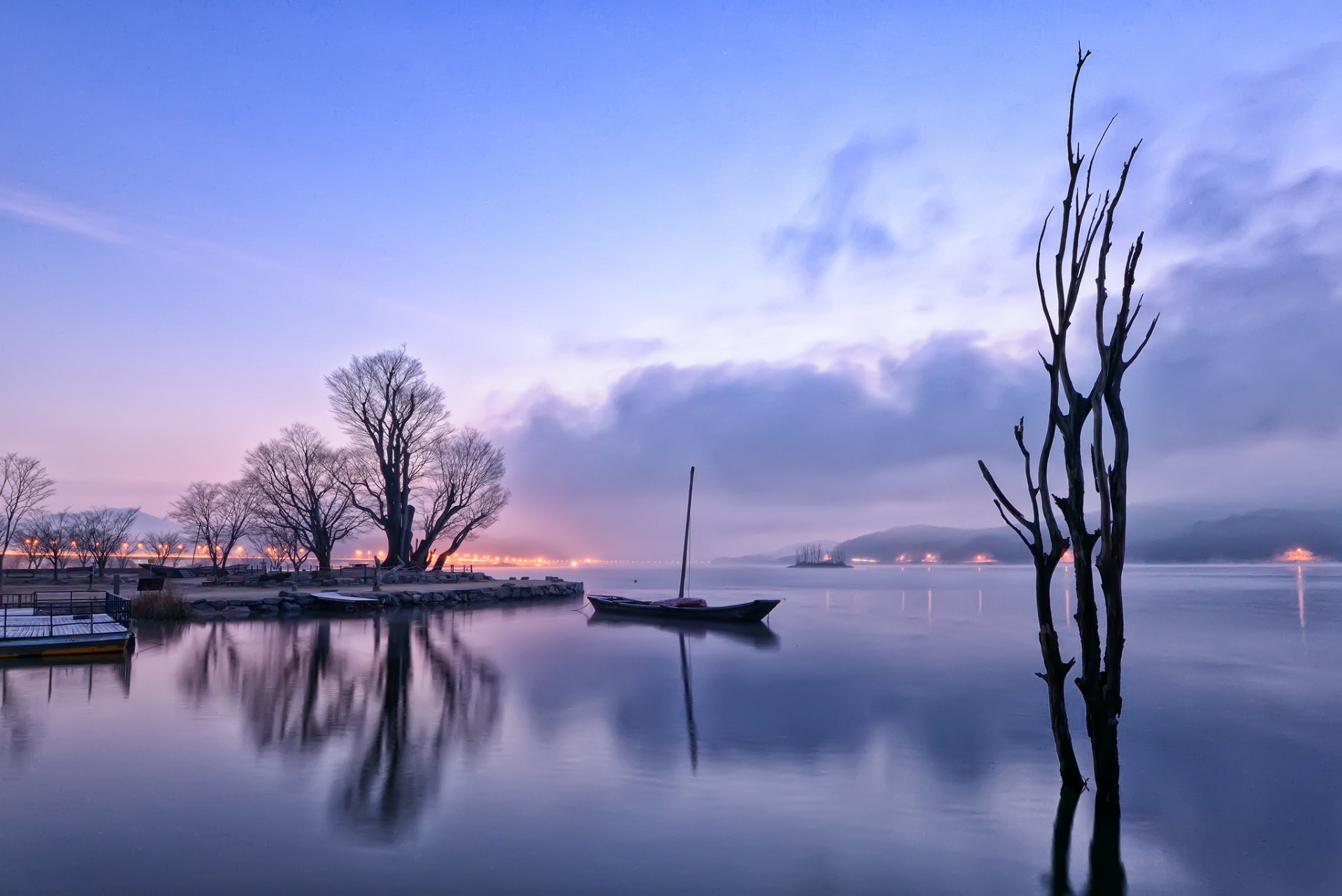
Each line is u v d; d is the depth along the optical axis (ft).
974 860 30.63
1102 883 28.84
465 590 188.65
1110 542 34.01
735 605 140.87
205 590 164.76
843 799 37.52
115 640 81.97
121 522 228.63
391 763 42.70
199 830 32.30
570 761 43.75
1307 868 30.37
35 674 70.54
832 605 209.56
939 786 39.58
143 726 50.49
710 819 34.47
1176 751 48.06
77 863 28.86
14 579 196.24
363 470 211.61
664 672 80.43
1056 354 34.45
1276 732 53.11
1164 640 114.11
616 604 160.45
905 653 97.66
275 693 63.26
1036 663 88.02
